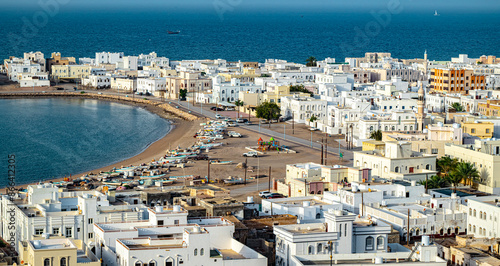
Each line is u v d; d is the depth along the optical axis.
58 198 198.88
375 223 172.12
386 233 168.75
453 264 175.00
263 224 189.62
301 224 168.75
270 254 168.38
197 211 195.88
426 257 154.88
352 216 163.75
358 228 167.12
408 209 198.25
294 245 159.88
